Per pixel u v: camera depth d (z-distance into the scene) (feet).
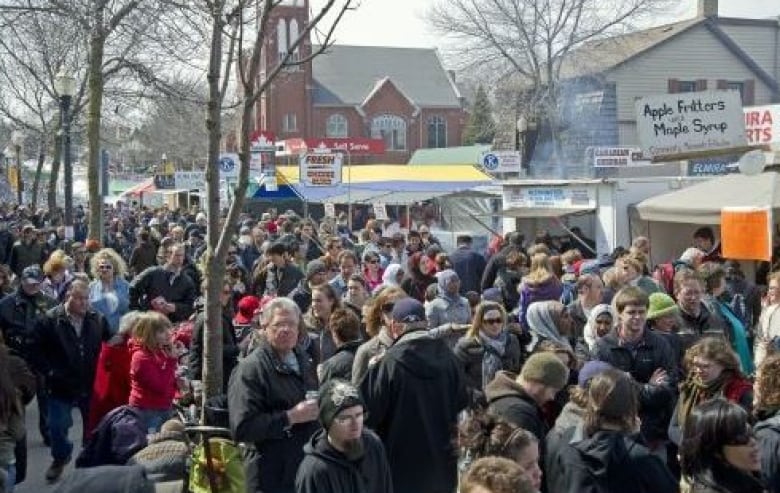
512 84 164.76
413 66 272.31
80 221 112.37
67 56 93.04
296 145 98.27
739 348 25.85
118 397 25.02
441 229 103.09
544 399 17.89
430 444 18.38
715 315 25.39
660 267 35.96
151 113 95.61
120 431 18.85
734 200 41.93
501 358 23.48
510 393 17.72
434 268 41.45
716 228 52.13
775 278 25.85
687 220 44.01
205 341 19.93
